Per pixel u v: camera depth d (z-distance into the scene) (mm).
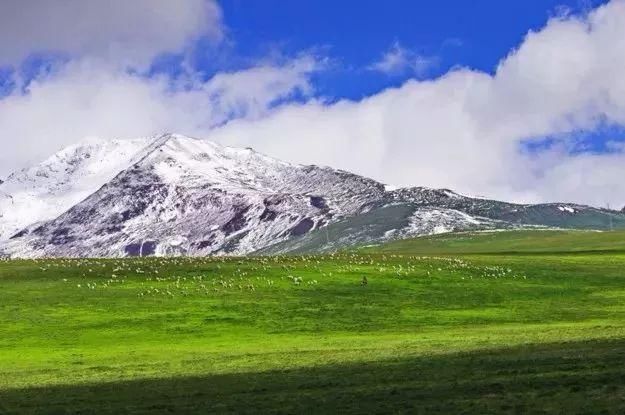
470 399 35656
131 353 73438
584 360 46750
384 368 50781
